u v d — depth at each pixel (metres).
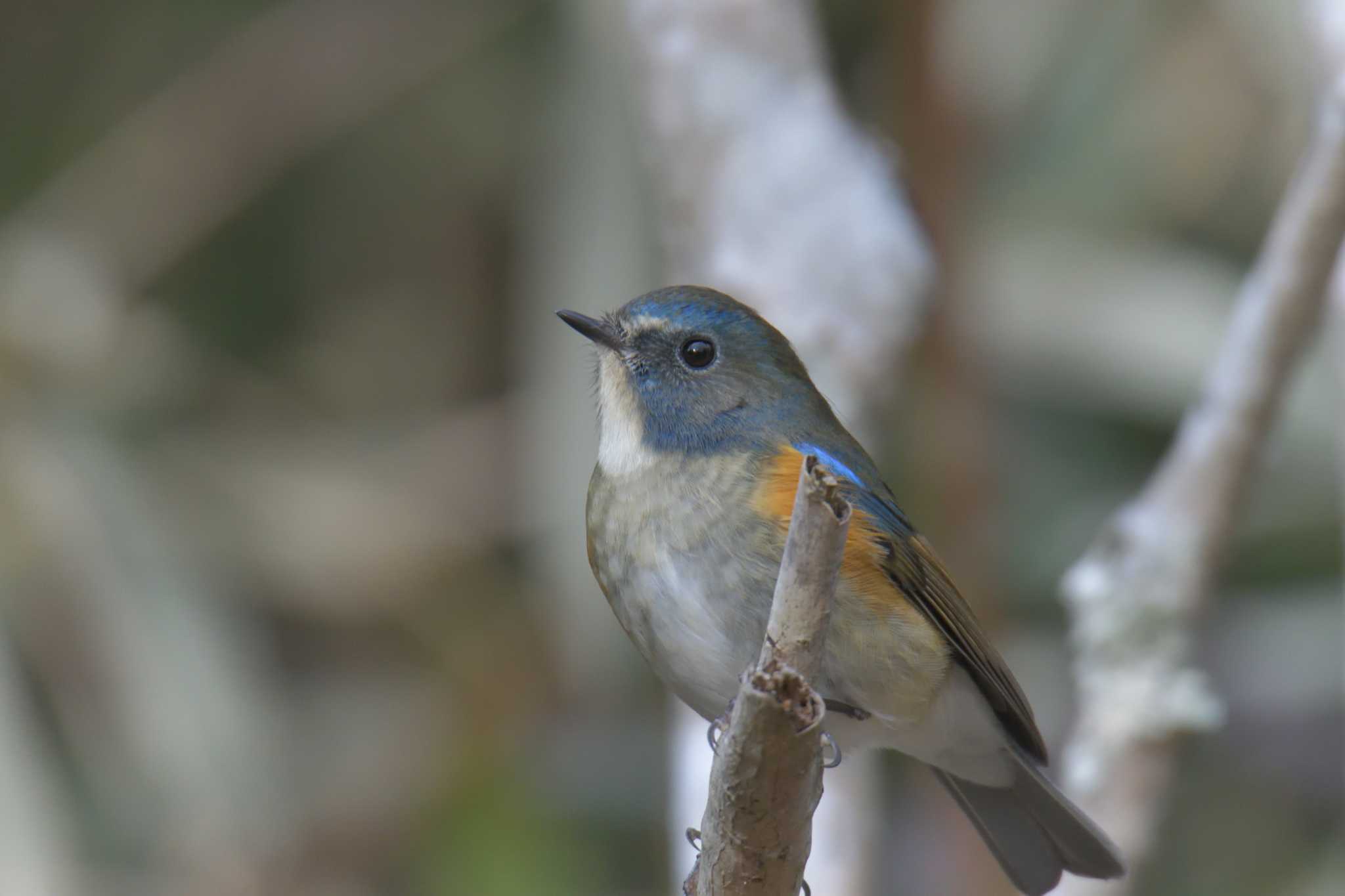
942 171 9.92
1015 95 11.41
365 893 10.29
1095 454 11.55
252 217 12.05
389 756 10.80
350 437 11.65
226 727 9.88
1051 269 11.06
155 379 11.01
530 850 10.27
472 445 11.48
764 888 5.12
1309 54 9.64
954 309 9.93
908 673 7.28
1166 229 11.44
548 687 10.70
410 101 12.02
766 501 7.07
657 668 7.36
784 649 4.95
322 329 12.02
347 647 11.22
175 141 11.66
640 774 10.52
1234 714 11.12
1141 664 7.80
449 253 12.02
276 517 11.01
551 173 10.94
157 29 11.99
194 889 9.59
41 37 11.82
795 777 4.93
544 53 11.79
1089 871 7.80
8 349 10.23
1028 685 10.98
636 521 7.27
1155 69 11.27
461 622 11.00
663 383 7.54
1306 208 7.30
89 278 10.69
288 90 11.84
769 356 7.68
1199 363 10.80
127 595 9.94
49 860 8.93
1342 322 8.48
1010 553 11.27
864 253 8.38
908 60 9.92
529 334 10.76
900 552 7.36
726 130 8.49
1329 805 11.00
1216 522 7.76
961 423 10.03
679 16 8.66
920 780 11.14
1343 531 10.59
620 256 10.59
